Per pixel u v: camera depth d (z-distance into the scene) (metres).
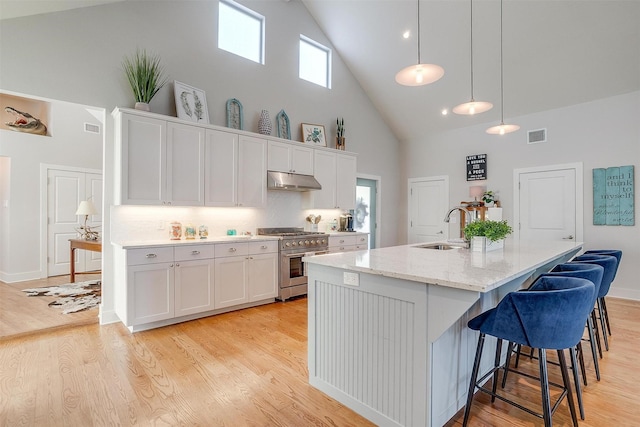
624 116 4.28
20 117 5.22
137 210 3.50
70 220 5.80
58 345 2.74
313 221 5.06
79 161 5.91
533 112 5.04
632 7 3.52
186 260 3.29
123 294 3.01
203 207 3.91
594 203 4.49
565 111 4.75
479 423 1.79
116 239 3.36
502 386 2.17
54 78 3.01
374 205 6.41
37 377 2.22
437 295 1.55
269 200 4.64
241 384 2.17
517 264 1.94
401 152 6.82
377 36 5.11
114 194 3.32
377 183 6.45
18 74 2.84
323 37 5.55
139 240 3.47
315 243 4.50
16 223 5.16
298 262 4.33
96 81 3.24
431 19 4.51
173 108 3.78
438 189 6.24
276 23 4.87
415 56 5.09
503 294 2.07
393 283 1.72
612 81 4.23
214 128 3.76
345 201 5.34
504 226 2.53
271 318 3.51
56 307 3.78
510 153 5.31
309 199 4.88
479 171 5.64
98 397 1.99
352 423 1.80
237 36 4.53
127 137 3.14
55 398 1.97
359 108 6.07
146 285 3.03
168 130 3.41
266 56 4.72
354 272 1.90
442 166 6.19
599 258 2.66
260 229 4.50
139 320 2.99
